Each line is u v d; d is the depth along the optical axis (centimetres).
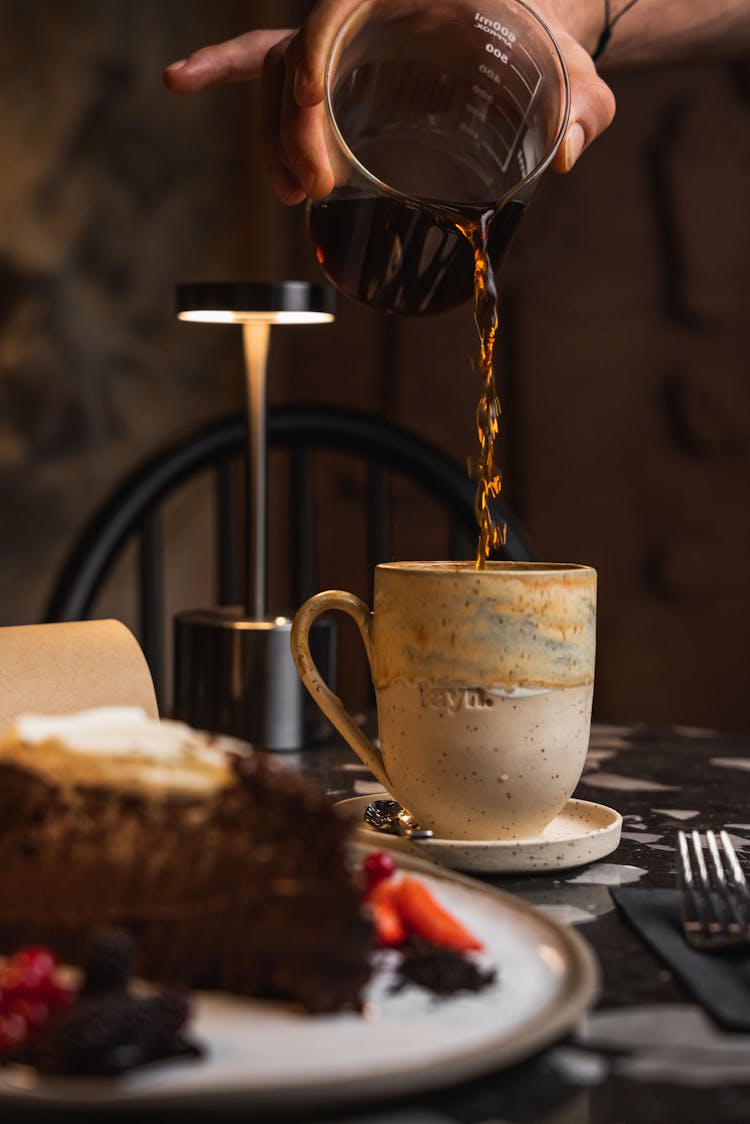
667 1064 80
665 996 85
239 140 253
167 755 87
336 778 116
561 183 221
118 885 85
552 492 227
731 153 209
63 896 86
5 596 237
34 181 236
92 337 242
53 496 240
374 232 107
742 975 85
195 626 124
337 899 83
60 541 241
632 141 215
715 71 209
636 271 217
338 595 104
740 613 217
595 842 99
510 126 107
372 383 239
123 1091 76
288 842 85
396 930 86
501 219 107
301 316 126
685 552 219
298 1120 77
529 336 226
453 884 92
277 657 123
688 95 211
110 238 243
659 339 217
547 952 86
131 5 241
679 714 221
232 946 83
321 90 106
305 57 105
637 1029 82
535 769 99
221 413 254
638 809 110
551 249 223
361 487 240
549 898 95
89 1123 76
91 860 86
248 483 126
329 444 153
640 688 223
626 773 119
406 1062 78
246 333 126
